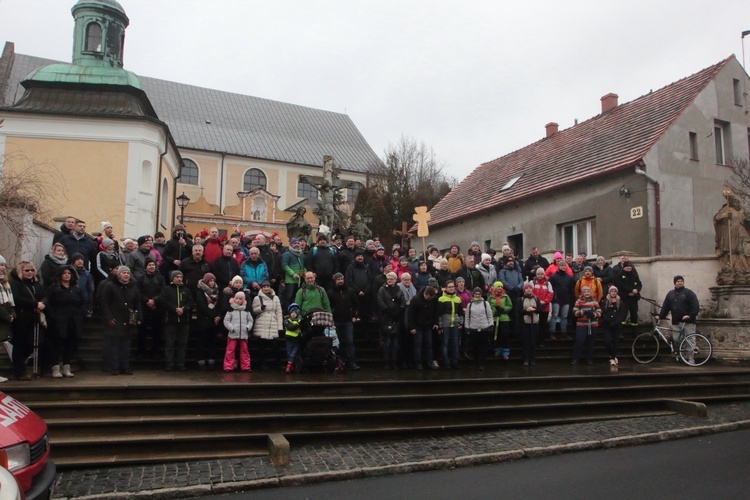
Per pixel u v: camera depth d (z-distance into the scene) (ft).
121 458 21.43
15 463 14.53
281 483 19.53
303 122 168.55
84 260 34.73
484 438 24.82
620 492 18.03
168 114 146.41
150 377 28.60
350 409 26.11
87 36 79.56
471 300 35.06
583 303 37.83
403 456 22.17
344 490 18.97
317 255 37.24
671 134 56.08
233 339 31.81
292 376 30.07
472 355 38.42
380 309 33.91
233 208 127.13
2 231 33.55
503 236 72.84
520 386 29.78
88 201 70.69
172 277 31.37
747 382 33.47
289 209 129.59
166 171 86.84
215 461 21.75
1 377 26.37
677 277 40.91
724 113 60.64
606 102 75.66
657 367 37.04
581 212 60.85
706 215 56.95
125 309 29.50
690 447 23.65
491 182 84.33
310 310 31.78
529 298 36.78
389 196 138.82
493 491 18.51
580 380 30.78
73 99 73.72
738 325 40.91
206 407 24.59
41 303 26.73
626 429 25.90
